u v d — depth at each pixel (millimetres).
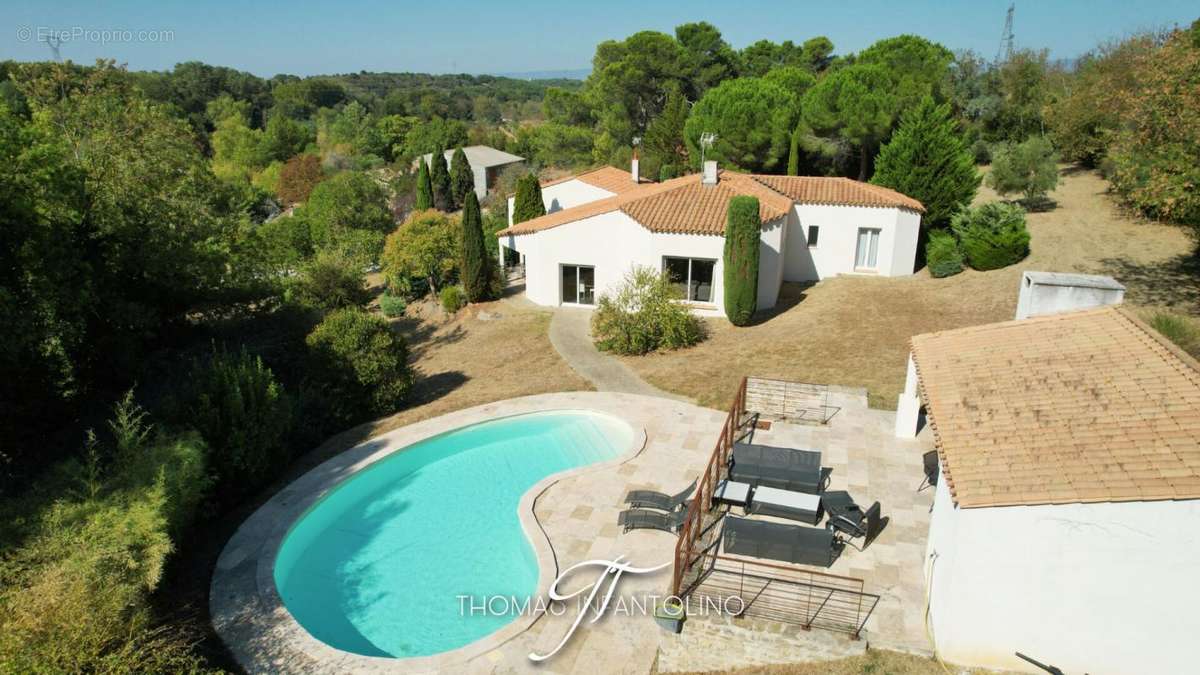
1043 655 10086
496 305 35656
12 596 10203
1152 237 30797
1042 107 51531
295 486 18031
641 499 15195
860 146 45812
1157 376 11375
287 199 88250
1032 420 11086
